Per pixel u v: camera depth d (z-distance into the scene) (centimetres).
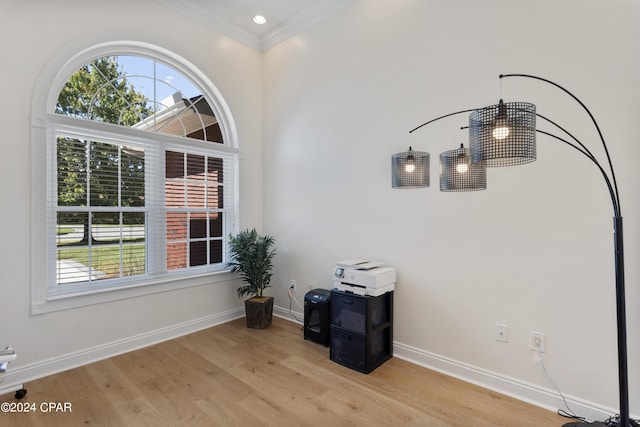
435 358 252
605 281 186
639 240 177
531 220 209
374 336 253
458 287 241
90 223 273
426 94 256
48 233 250
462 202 238
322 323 295
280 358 271
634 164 177
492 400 212
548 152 203
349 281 262
